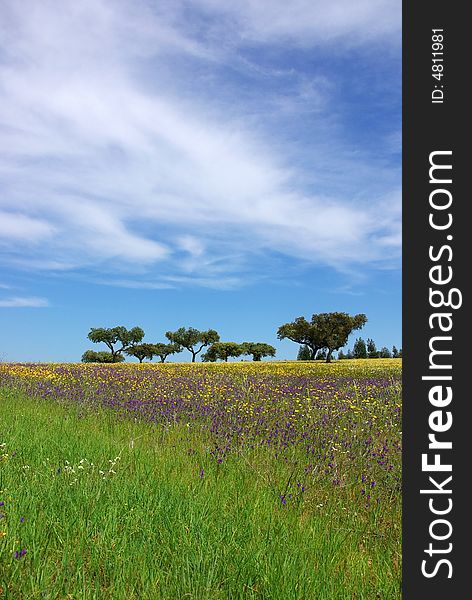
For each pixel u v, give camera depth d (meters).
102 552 3.88
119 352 92.69
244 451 7.75
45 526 4.20
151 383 18.31
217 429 9.42
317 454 7.70
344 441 8.55
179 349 98.12
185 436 9.24
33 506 4.55
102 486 5.27
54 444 7.34
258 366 39.31
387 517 5.43
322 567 3.84
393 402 13.15
